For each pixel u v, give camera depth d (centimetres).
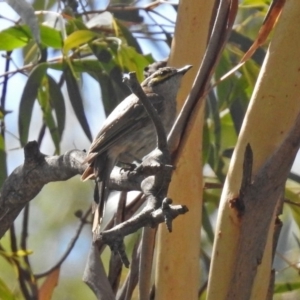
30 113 773
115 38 773
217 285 488
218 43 482
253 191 468
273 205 471
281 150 459
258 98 499
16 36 778
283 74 495
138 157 730
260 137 495
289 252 917
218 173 782
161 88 772
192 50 616
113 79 799
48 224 1118
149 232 493
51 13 775
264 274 514
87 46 824
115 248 369
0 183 774
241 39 848
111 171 618
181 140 484
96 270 544
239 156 498
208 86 482
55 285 757
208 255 895
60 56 820
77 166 555
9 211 593
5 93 834
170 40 877
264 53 836
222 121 910
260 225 474
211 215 912
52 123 812
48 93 809
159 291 560
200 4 611
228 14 483
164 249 561
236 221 480
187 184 565
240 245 478
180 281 556
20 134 770
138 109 705
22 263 765
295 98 494
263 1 833
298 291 932
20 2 654
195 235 564
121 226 368
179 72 620
